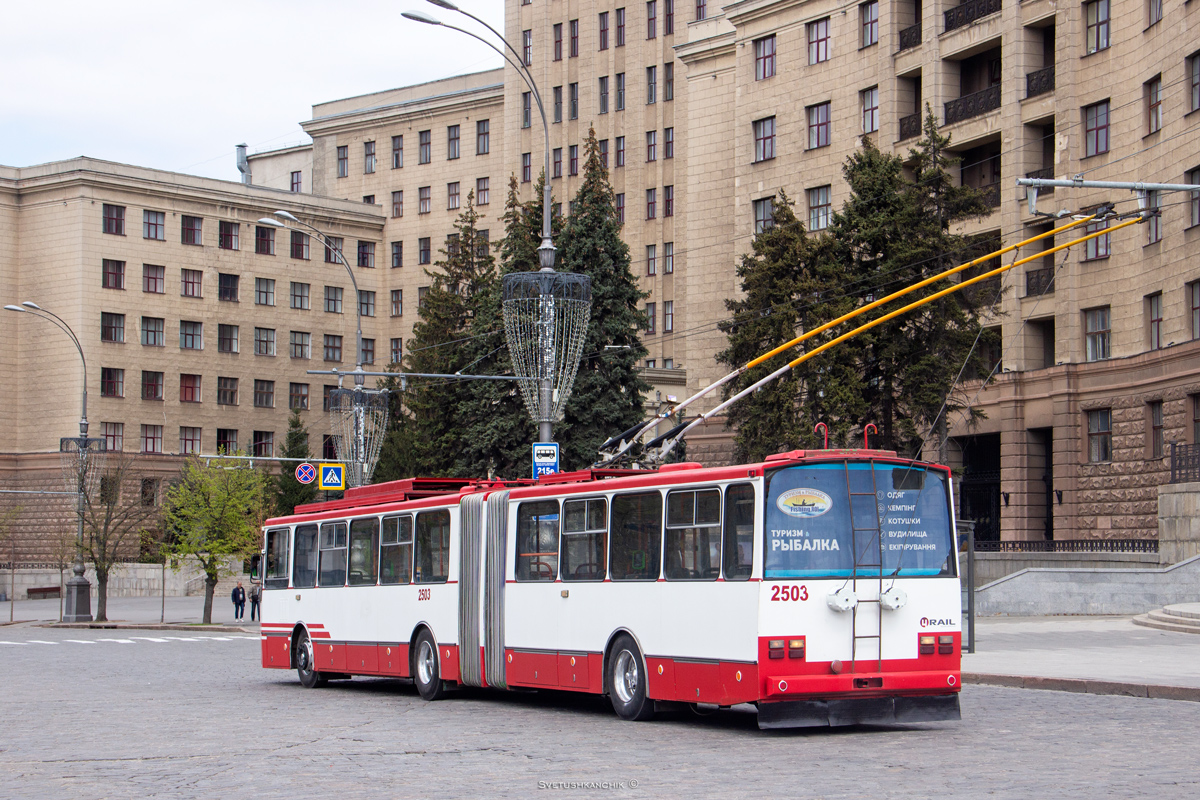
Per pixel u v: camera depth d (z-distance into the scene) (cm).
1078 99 4572
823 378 3556
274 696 2170
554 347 2808
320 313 9269
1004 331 4819
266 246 9050
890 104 5325
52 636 4656
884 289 3638
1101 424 4488
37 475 8294
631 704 1667
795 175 5781
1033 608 3634
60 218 8319
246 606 6675
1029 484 4731
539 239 4691
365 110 9669
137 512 6294
